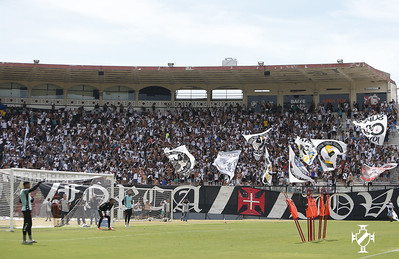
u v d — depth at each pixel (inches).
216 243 927.7
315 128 2571.4
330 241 958.4
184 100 2920.8
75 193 1358.3
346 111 2672.2
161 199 1795.0
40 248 793.6
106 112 2723.9
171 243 922.1
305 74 2635.3
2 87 2847.0
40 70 2655.0
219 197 1822.1
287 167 2287.2
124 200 1355.8
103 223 1343.5
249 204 1801.2
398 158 2220.7
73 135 2596.0
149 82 2920.8
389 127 2459.4
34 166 2388.0
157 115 2738.7
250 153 2405.3
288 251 796.6
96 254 741.9
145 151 2485.2
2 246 803.4
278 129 2591.0
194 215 1824.6
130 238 1004.6
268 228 1328.7
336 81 2760.8
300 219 1760.6
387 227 1354.6
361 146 2327.8
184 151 1904.5
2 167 2365.9
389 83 2684.5
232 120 2664.9
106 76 2790.4
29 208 855.7
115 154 2485.2
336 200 1752.0
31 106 2859.3
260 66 2534.5
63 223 1327.5
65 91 2891.2
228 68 2568.9
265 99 2864.2
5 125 2554.1
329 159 1855.3
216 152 2456.9
